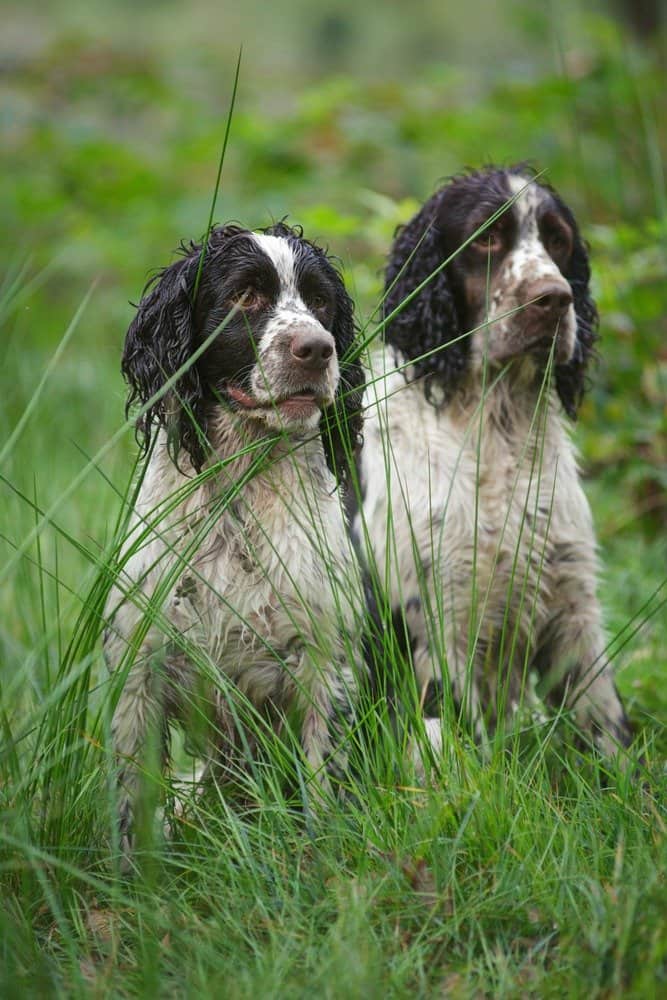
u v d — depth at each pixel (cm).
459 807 484
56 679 522
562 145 1380
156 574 575
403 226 736
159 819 530
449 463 677
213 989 402
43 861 486
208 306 587
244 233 598
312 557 581
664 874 443
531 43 1811
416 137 1505
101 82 1891
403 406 700
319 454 602
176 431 582
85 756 524
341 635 584
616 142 1256
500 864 457
